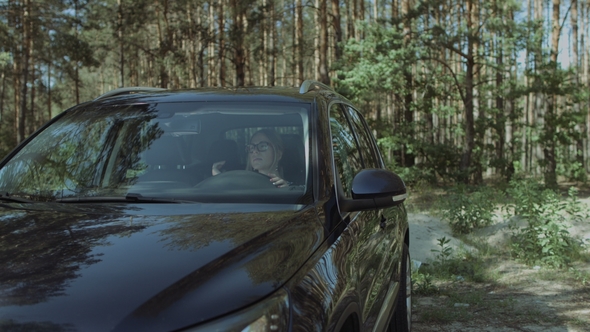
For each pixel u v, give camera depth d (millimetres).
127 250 1671
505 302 5285
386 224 3338
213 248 1703
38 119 60344
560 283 6129
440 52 22078
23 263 1583
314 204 2332
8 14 35594
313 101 2965
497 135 24859
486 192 14555
